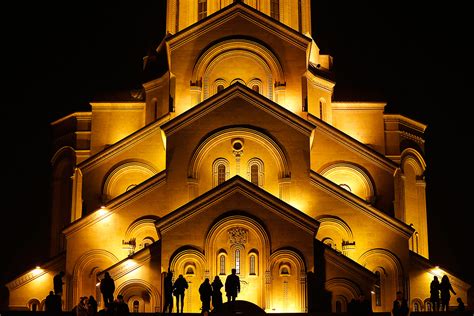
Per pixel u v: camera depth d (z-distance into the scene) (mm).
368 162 65688
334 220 60688
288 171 60156
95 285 61219
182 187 60188
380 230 61031
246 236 55500
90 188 66000
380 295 60594
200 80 65188
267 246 55281
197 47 65562
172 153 60562
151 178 61219
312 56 72938
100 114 72312
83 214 65625
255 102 60781
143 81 71625
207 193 55844
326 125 65625
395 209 67250
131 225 61250
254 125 60594
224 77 65375
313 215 60500
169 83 66062
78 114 73750
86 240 61406
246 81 65375
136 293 56500
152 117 70062
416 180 74062
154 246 56906
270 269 55000
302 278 54844
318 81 69000
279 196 59938
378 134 72000
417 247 72625
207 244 55438
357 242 60812
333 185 60875
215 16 65750
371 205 61094
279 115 60625
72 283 60906
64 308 60781
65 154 74500
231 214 55656
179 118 60688
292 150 60375
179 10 72500
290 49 65500
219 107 60844
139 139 66188
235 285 48906
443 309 52656
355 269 56094
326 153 65688
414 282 63406
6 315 46312
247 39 65312
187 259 55438
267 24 65562
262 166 60406
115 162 66250
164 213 60875
